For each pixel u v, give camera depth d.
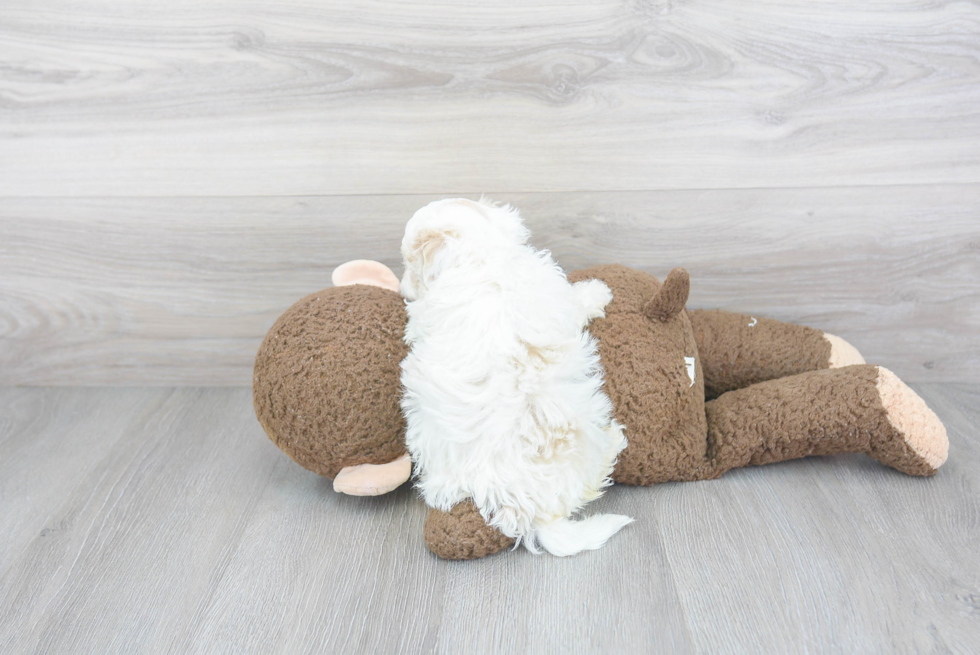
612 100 1.08
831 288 1.17
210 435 1.13
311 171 1.13
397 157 1.11
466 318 0.82
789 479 0.96
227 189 1.14
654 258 1.16
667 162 1.11
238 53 1.07
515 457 0.81
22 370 1.28
